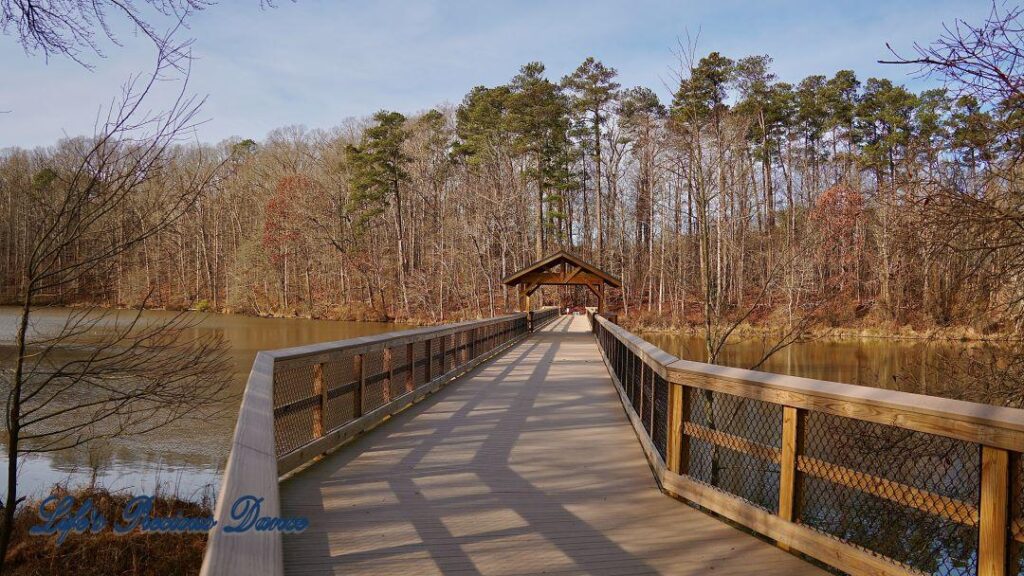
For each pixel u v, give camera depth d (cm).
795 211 2717
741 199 2808
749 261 3072
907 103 1886
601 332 1552
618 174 5231
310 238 4991
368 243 5275
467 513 400
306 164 6159
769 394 348
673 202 4316
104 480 963
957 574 359
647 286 4959
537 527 377
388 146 4459
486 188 4388
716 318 1451
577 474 493
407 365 797
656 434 508
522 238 4738
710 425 543
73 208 584
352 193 4606
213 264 5428
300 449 487
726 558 334
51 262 600
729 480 501
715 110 1723
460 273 4616
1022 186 526
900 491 281
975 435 243
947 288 632
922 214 570
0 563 563
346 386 592
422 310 4559
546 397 866
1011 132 504
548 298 5309
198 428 1285
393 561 323
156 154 617
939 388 665
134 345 707
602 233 5262
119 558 596
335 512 398
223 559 148
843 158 1945
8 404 585
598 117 5006
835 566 304
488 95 4575
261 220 5584
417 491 444
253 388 352
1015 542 237
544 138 4575
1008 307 575
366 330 3809
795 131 4541
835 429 527
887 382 1280
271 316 4906
